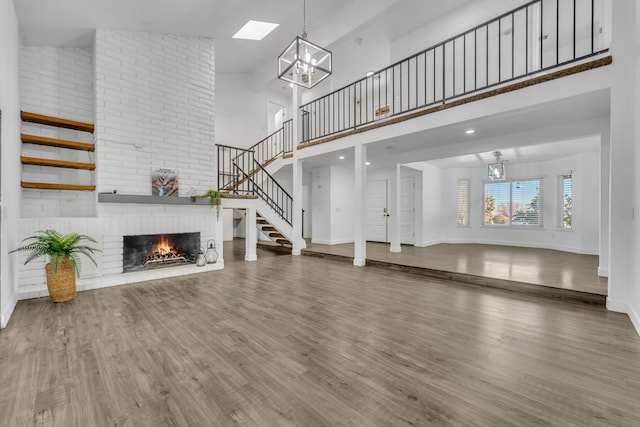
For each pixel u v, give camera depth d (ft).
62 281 10.59
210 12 14.74
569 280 12.55
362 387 5.47
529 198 25.91
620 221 9.42
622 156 9.27
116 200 13.38
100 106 13.44
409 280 14.15
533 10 16.05
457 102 13.07
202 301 10.73
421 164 25.93
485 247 25.29
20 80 12.71
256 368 6.14
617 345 7.19
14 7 10.78
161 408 4.90
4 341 7.43
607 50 9.64
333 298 11.12
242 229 33.32
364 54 22.67
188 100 16.38
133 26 13.98
